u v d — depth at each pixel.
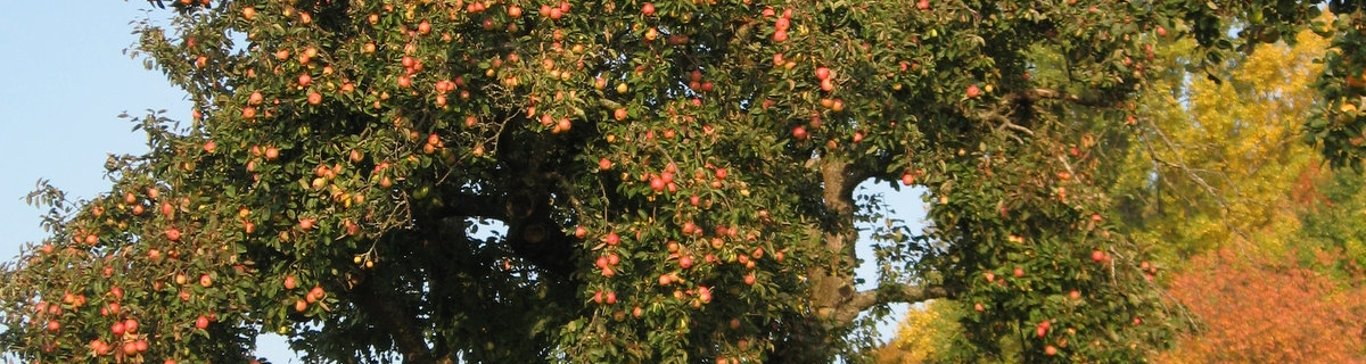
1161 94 22.45
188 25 10.94
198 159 10.62
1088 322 11.16
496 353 13.24
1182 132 24.58
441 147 10.33
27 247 10.74
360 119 10.73
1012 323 11.56
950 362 14.18
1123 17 10.66
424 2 9.99
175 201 10.61
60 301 10.30
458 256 13.19
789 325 13.12
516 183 12.00
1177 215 24.83
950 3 10.84
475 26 10.29
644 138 10.20
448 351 13.64
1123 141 19.17
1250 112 26.05
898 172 11.99
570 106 9.92
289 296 10.62
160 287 10.31
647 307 10.37
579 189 11.32
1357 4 7.77
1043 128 11.96
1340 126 7.74
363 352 13.73
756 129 10.71
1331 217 28.47
